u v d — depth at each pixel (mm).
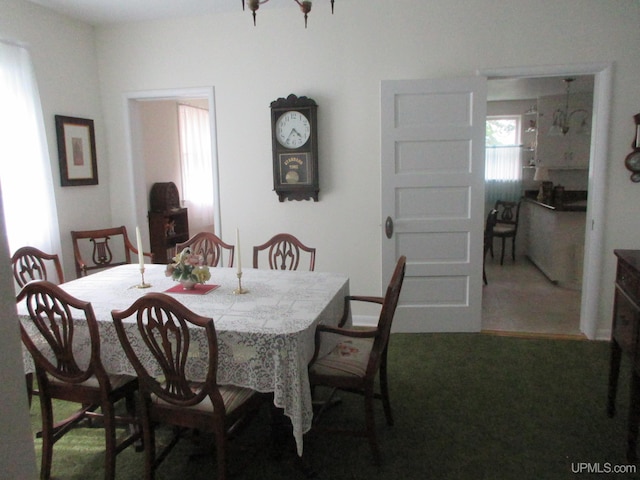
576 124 6051
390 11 3486
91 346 1871
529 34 3328
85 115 3893
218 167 3928
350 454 2174
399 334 3629
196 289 2438
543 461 2082
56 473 2082
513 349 3311
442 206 3508
